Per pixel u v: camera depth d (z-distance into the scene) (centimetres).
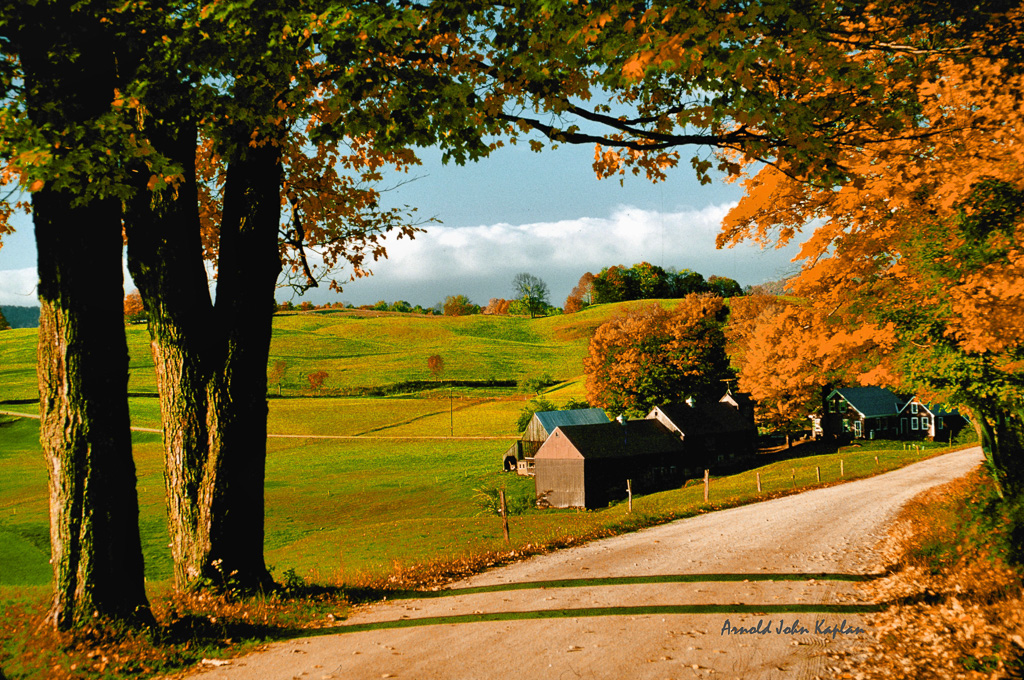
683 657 669
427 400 9812
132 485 757
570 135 741
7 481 5481
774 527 1761
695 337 7150
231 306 954
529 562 1274
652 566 1186
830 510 2128
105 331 737
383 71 678
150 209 901
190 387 943
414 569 1209
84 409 725
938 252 1073
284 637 761
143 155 602
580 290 19425
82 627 706
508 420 8531
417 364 11750
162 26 648
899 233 1124
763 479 3922
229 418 940
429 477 5909
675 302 15975
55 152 585
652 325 7400
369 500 5056
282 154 966
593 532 1708
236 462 942
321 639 748
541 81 696
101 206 731
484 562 1273
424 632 765
